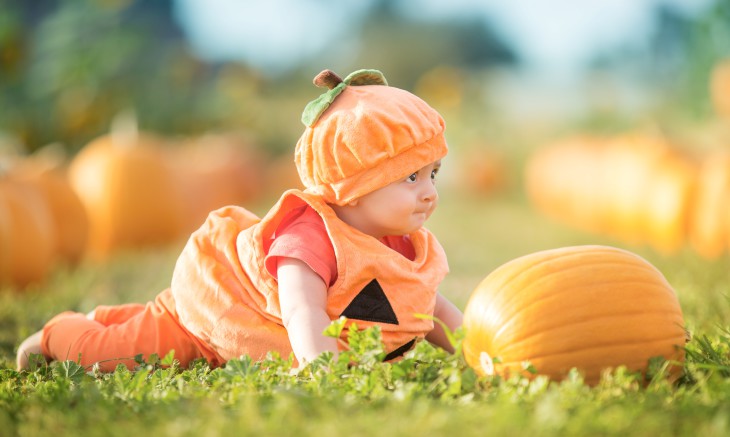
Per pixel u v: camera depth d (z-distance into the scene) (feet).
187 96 46.42
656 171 31.73
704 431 6.88
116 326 11.01
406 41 156.46
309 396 7.73
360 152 9.52
